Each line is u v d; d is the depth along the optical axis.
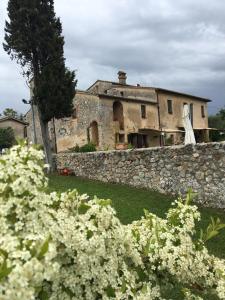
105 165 18.70
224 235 11.47
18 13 22.88
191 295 4.61
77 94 34.84
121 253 3.84
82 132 34.34
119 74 44.12
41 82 23.06
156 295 4.14
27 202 3.34
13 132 43.75
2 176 3.34
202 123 48.12
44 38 23.05
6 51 23.62
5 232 3.20
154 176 16.52
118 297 3.53
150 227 4.61
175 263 4.36
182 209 4.73
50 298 3.21
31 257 2.86
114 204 13.73
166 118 41.59
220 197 14.49
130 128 36.75
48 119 23.31
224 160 14.48
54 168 22.03
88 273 3.39
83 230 3.46
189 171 15.39
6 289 2.68
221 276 4.53
